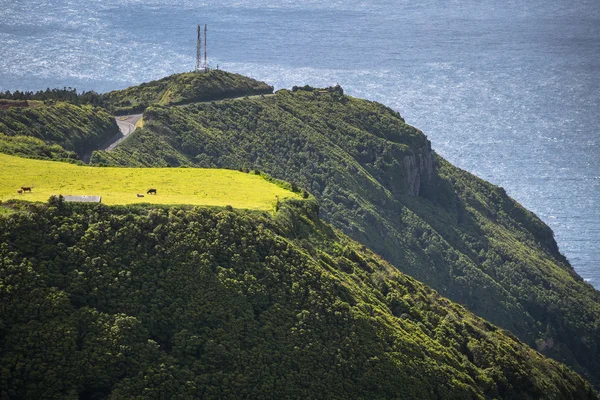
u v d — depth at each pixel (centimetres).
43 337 19650
